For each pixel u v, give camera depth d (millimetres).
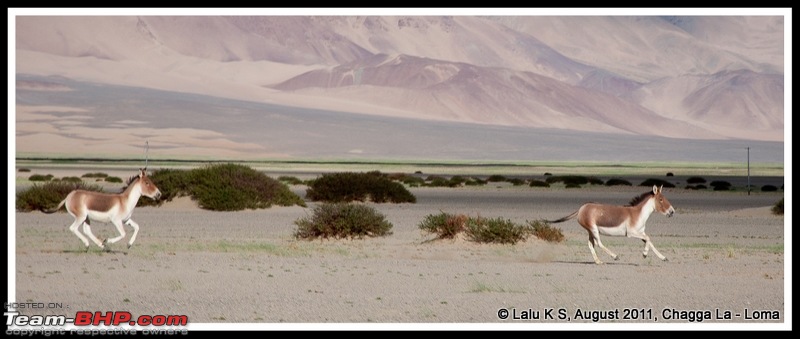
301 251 35031
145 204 59719
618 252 36344
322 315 22188
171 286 26000
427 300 24266
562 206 73000
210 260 31891
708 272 30125
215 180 59906
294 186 104000
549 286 26734
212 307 23078
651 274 29469
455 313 22594
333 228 40250
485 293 25453
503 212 64562
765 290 26469
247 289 25688
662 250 37344
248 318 21781
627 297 25094
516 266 31188
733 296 25453
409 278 28016
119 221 31531
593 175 191500
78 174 146000
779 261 33594
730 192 105000
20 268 28922
